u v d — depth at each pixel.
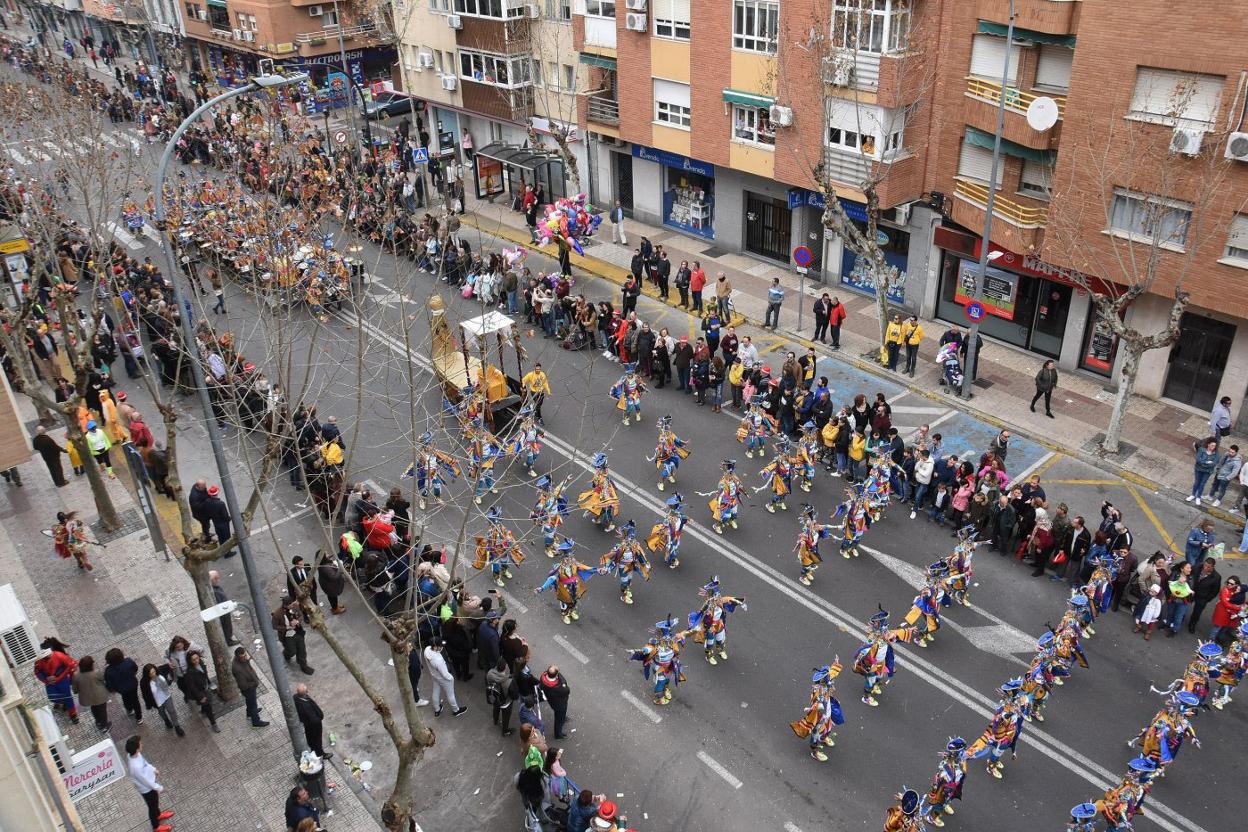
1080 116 23.42
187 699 16.95
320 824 15.09
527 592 20.11
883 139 28.11
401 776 12.34
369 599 19.95
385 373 27.45
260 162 35.41
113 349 28.56
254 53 57.59
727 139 33.19
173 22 65.75
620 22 34.84
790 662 18.11
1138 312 25.19
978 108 26.69
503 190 43.44
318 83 56.03
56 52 74.44
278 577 20.69
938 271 30.02
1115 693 17.22
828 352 29.14
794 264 34.69
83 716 17.55
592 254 36.91
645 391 27.67
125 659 16.80
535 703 16.22
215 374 23.84
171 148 14.34
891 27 27.14
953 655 18.17
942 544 21.09
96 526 22.52
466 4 41.03
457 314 25.92
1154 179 22.41
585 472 24.00
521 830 15.13
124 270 30.33
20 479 24.22
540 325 31.33
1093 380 26.94
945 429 25.05
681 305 32.69
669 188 38.16
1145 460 23.39
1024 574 20.16
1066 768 15.81
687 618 19.22
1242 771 15.71
